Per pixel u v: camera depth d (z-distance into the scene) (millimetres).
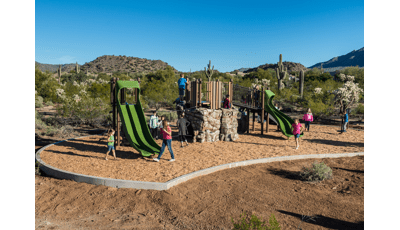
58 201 6328
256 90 17328
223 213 5785
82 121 20484
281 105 32719
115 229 5113
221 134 14156
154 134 14281
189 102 15523
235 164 9375
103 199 6461
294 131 12148
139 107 11945
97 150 11484
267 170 9023
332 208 6055
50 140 14375
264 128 19234
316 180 7898
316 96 26859
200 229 5129
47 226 5145
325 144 13289
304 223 5352
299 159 10570
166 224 5328
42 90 37125
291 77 75812
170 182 7180
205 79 56062
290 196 6766
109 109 21766
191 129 14977
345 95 21672
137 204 6207
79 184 7402
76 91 38875
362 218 5527
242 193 6906
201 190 7066
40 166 8977
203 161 9664
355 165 9617
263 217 5566
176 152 11180
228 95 15383
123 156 10406
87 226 5211
